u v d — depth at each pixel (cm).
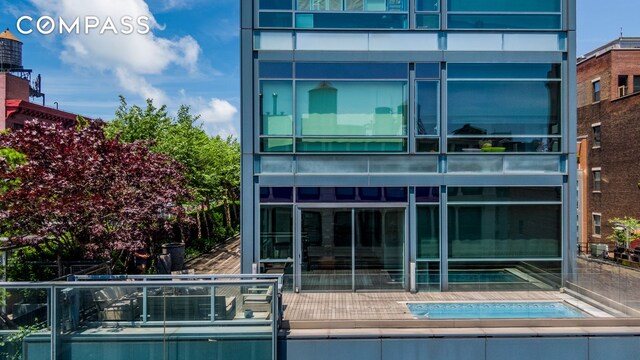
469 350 1044
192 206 2227
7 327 986
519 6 1441
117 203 1155
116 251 1441
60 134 1198
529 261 1432
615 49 2612
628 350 1043
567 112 1436
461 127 1439
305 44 1432
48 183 1074
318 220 1428
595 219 2738
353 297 1302
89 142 1226
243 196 1416
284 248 1423
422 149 1437
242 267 1409
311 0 1432
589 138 2791
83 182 1120
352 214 1428
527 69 1440
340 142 1436
